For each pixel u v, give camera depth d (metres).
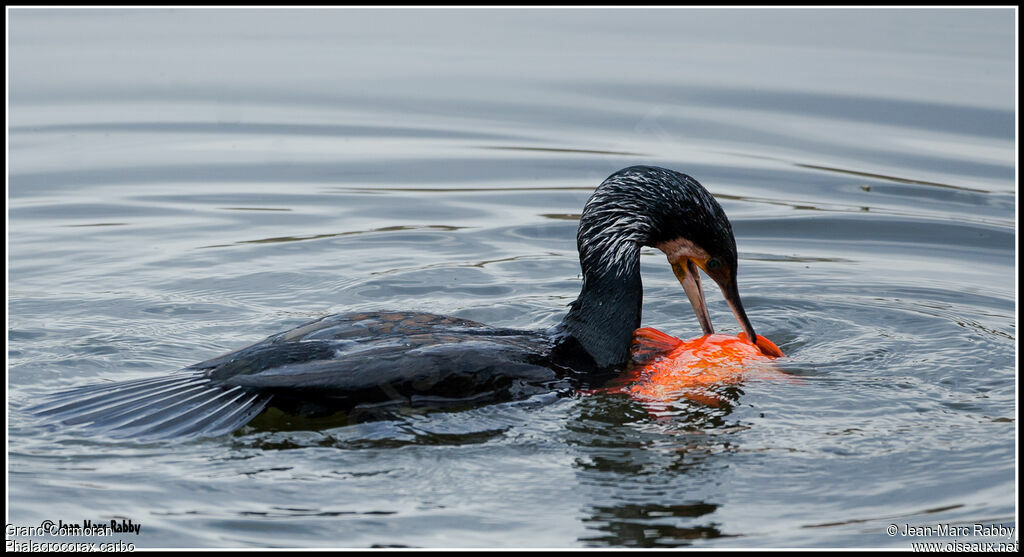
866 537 7.77
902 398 9.92
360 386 9.19
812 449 8.89
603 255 10.77
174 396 9.35
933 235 14.98
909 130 18.39
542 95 20.16
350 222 15.41
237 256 14.12
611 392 9.93
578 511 8.05
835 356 11.09
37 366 10.56
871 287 13.33
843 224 15.34
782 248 14.76
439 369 9.42
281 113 19.58
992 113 18.89
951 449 8.89
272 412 9.27
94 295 12.69
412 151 17.98
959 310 12.51
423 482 8.38
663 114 19.23
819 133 18.36
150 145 18.09
